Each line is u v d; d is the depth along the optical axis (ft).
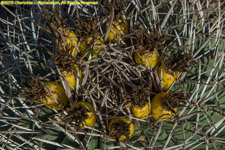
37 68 2.44
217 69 2.42
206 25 2.61
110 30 2.35
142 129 2.31
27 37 2.61
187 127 2.33
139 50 2.27
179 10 2.66
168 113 2.23
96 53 2.33
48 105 2.26
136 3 2.55
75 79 2.26
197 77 2.40
